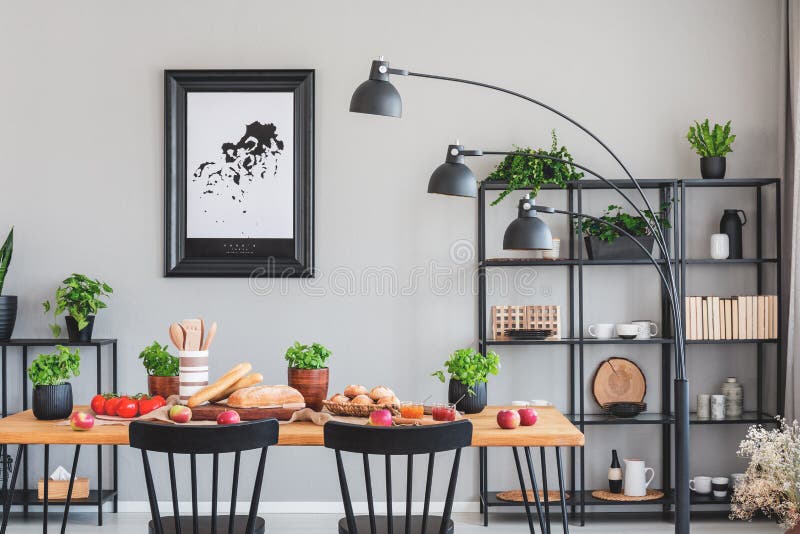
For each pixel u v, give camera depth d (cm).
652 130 491
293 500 487
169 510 484
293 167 487
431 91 491
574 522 461
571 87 492
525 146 491
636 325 468
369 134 491
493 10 493
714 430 487
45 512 353
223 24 491
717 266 490
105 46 491
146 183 489
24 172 489
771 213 488
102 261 489
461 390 332
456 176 329
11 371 486
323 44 491
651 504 480
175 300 489
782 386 468
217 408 304
